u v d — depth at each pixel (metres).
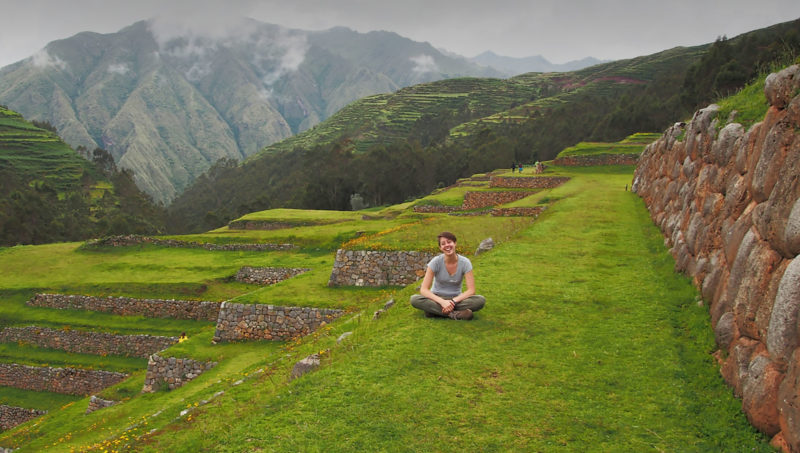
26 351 28.50
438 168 101.88
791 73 6.48
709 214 9.70
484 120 174.25
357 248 21.50
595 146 60.41
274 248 39.28
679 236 12.31
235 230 50.91
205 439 5.88
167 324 28.88
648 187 24.09
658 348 7.38
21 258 40.56
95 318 30.33
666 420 5.50
